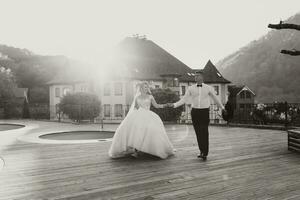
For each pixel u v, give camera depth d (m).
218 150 6.23
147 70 34.81
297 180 3.82
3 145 7.35
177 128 12.12
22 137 9.23
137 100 5.79
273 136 8.70
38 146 7.16
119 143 5.50
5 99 26.48
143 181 3.87
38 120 21.95
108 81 32.91
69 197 3.27
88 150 6.50
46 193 3.42
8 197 3.29
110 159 5.43
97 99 19.55
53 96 38.59
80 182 3.86
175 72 36.34
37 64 65.69
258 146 6.76
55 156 5.75
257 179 3.88
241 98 47.19
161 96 15.40
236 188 3.50
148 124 5.50
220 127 12.14
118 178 4.04
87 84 34.09
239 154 5.75
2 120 21.95
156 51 38.59
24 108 25.75
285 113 10.89
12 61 61.91
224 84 41.78
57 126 14.62
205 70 41.91
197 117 5.35
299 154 5.71
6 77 40.12
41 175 4.24
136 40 38.91
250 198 3.13
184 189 3.49
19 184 3.79
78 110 18.05
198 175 4.14
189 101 5.61
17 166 4.85
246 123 12.79
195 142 7.63
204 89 5.37
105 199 3.18
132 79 32.50
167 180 3.90
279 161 5.05
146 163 5.03
